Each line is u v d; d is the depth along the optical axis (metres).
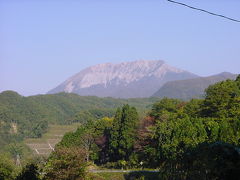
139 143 76.62
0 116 183.12
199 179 40.47
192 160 45.53
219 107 67.31
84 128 96.50
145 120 82.81
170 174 56.03
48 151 147.38
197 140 54.56
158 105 88.81
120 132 83.25
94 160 90.75
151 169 70.81
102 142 90.56
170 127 64.75
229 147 32.78
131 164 77.25
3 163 45.69
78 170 42.44
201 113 72.25
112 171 70.81
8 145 146.50
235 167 30.78
